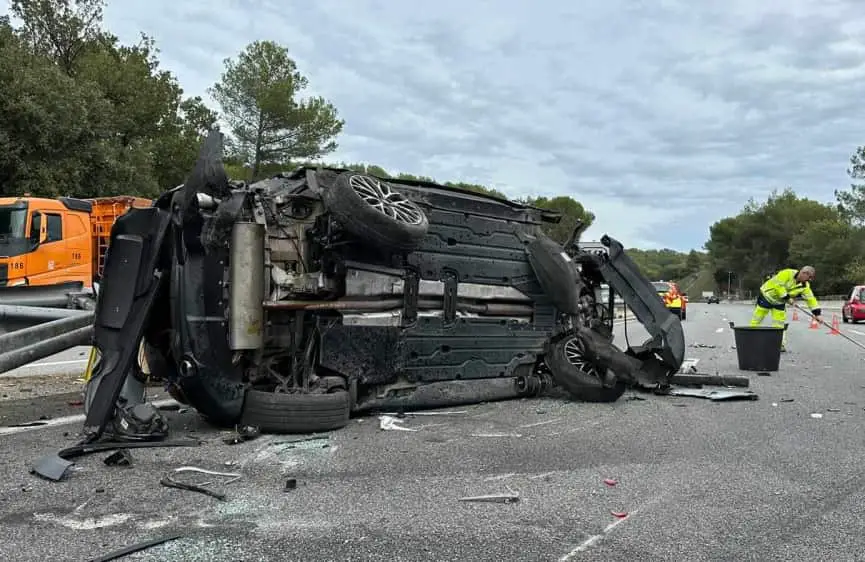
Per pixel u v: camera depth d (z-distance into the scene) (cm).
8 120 2417
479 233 734
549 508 389
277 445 525
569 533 352
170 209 549
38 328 652
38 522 354
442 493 412
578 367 760
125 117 3466
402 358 662
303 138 4125
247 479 435
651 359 812
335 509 381
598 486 432
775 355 1037
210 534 341
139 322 523
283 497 400
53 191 2455
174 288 546
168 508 378
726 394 780
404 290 664
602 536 348
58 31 3616
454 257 710
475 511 382
